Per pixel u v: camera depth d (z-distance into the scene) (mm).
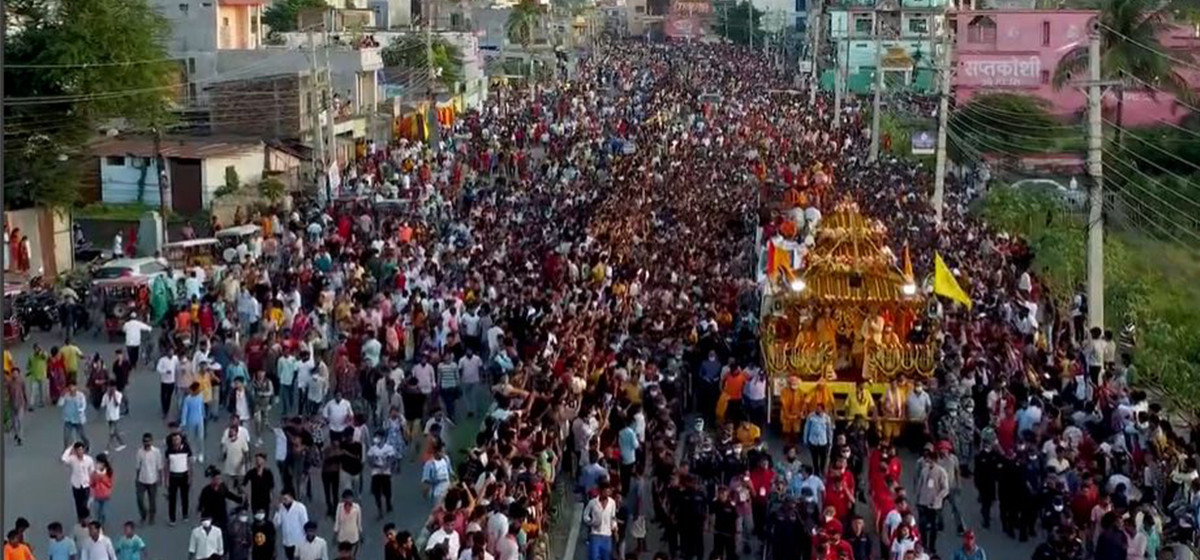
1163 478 24422
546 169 70188
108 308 39125
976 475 26375
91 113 48438
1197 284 49656
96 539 20828
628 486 25578
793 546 22469
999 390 28594
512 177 67562
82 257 50188
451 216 53625
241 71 71062
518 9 148375
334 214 51375
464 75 104062
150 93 50594
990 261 44938
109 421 29281
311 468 26812
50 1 48375
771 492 23422
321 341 32125
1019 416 27047
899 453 29891
